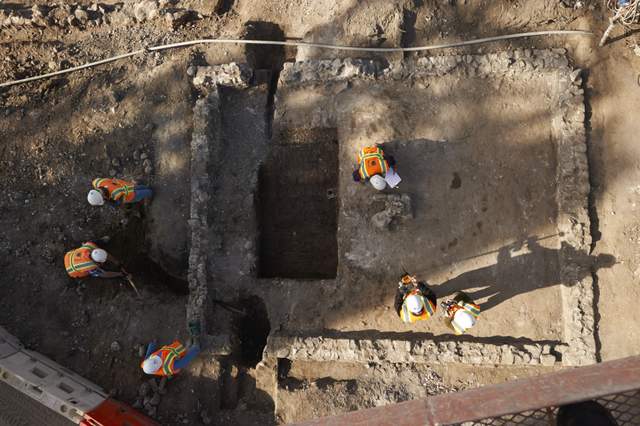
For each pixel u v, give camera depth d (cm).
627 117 745
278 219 806
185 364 692
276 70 845
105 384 739
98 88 841
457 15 801
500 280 729
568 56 766
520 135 759
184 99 817
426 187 758
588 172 730
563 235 721
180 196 789
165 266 790
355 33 803
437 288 735
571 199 723
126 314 767
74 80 851
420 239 747
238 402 736
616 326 698
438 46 783
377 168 697
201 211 761
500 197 746
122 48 858
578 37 771
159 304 768
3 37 891
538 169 748
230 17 860
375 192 759
